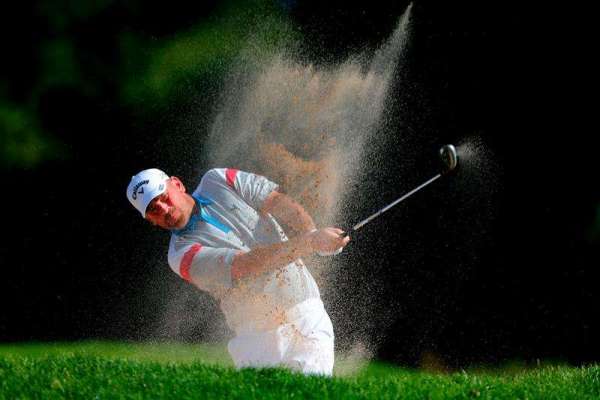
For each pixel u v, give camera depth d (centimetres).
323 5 4325
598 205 3766
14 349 4109
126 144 4684
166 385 1825
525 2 3888
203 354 3662
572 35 3825
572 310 3750
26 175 4762
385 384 1928
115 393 1794
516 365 3753
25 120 4772
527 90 3894
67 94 4775
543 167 3856
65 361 2059
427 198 3972
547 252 3822
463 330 3881
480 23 3975
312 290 2061
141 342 4338
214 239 2027
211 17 4609
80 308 4628
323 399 1769
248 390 1781
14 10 4875
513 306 3831
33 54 4812
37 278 4703
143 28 4725
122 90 4716
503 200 3900
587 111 3806
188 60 4606
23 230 4722
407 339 3897
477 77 3975
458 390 1958
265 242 2039
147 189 2022
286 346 2005
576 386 2147
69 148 4756
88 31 4766
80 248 4684
